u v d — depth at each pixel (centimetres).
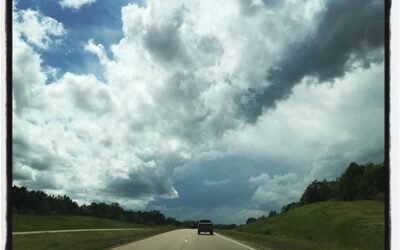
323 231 9612
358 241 7419
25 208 15262
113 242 4000
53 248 3231
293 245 3672
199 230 6975
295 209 14938
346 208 11581
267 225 13788
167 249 3259
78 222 14738
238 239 5009
